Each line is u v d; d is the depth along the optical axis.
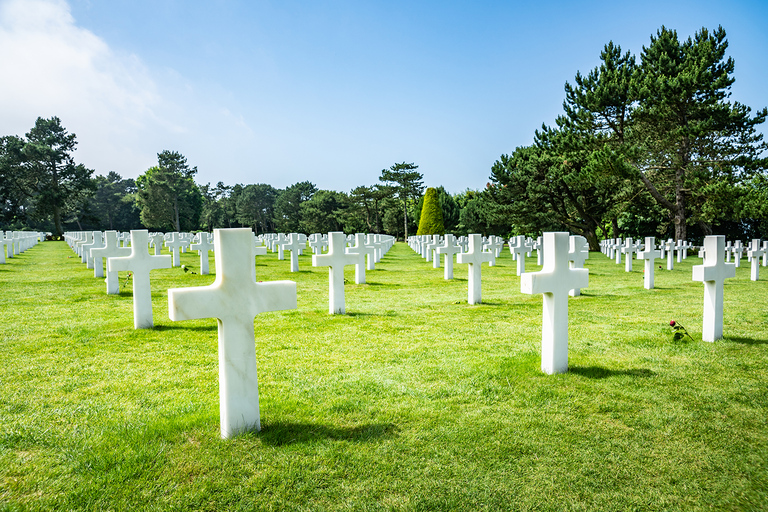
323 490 2.67
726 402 3.96
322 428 3.45
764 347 5.77
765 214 21.06
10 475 2.78
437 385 4.42
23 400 3.99
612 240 29.39
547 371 4.73
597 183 26.23
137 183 94.31
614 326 7.21
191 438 3.23
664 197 29.66
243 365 3.25
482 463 2.97
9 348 5.67
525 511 2.51
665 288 12.20
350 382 4.51
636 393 4.16
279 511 2.48
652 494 2.67
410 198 68.50
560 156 30.33
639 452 3.13
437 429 3.44
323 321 7.60
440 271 16.83
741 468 2.94
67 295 9.88
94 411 3.76
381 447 3.16
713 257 6.00
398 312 8.51
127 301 9.20
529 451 3.13
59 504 2.50
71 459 2.97
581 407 3.86
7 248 21.91
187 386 4.38
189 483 2.71
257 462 2.94
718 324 6.15
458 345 6.02
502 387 4.33
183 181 77.81
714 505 2.57
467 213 51.22
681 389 4.26
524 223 35.12
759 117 22.98
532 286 4.43
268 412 3.71
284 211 93.75
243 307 3.21
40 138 60.91
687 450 3.16
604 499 2.62
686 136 24.03
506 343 6.13
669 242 18.27
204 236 14.51
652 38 26.95
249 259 3.23
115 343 5.94
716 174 24.70
